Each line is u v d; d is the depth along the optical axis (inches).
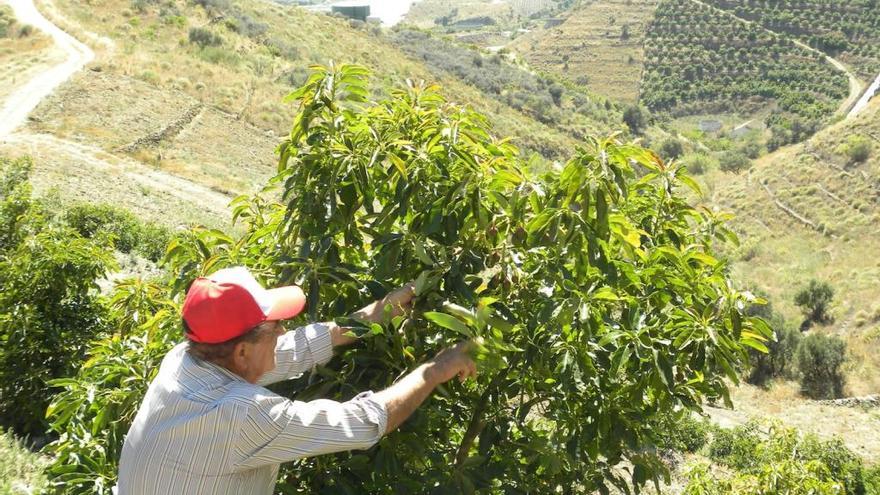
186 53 1818.4
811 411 812.0
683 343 102.1
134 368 125.8
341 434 68.4
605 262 101.7
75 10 1888.5
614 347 111.7
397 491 96.6
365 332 90.3
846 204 1807.3
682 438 519.5
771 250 1720.0
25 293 279.0
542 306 102.4
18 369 265.1
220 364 67.6
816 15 4810.5
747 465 496.1
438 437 116.6
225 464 63.7
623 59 4918.8
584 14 5369.1
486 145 116.3
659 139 3211.1
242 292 67.9
